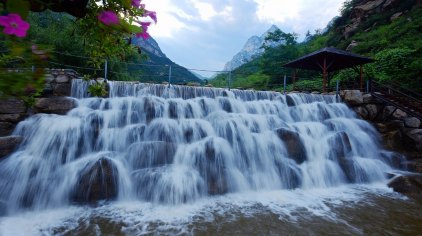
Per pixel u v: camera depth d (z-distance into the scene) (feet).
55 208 19.99
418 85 54.85
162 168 24.06
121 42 6.97
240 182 25.21
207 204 21.52
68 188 20.80
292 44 133.28
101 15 4.28
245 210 20.63
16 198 20.13
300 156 30.42
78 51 55.62
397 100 45.52
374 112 46.98
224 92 43.60
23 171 21.59
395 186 26.63
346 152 32.40
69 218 18.40
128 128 29.04
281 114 43.73
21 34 3.01
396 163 32.81
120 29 4.36
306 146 31.63
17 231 16.49
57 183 21.12
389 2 116.98
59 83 35.47
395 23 98.78
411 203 22.85
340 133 33.42
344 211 20.92
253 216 19.56
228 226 17.85
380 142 39.19
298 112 44.45
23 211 19.54
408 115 43.62
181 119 33.06
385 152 35.29
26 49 3.29
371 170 30.22
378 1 124.98
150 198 21.74
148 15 4.89
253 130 34.86
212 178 24.38
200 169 24.88
